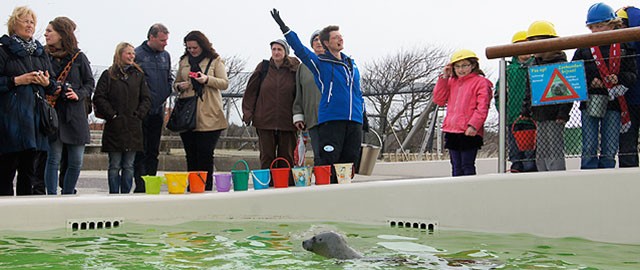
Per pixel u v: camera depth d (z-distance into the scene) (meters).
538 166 5.00
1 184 4.89
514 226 4.41
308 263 3.14
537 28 5.44
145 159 6.34
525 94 4.96
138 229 4.19
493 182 4.50
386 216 4.75
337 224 4.64
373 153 6.96
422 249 3.65
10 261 3.12
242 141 11.58
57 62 5.38
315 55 5.48
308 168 5.27
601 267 3.21
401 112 12.88
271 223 4.58
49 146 5.27
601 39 4.49
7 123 4.78
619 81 4.62
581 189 4.27
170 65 6.41
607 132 4.68
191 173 4.93
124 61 5.75
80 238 3.82
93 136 11.60
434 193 4.64
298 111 6.12
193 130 6.08
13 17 4.90
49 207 4.18
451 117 5.57
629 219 4.11
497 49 4.93
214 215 4.67
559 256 3.51
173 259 3.21
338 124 5.52
